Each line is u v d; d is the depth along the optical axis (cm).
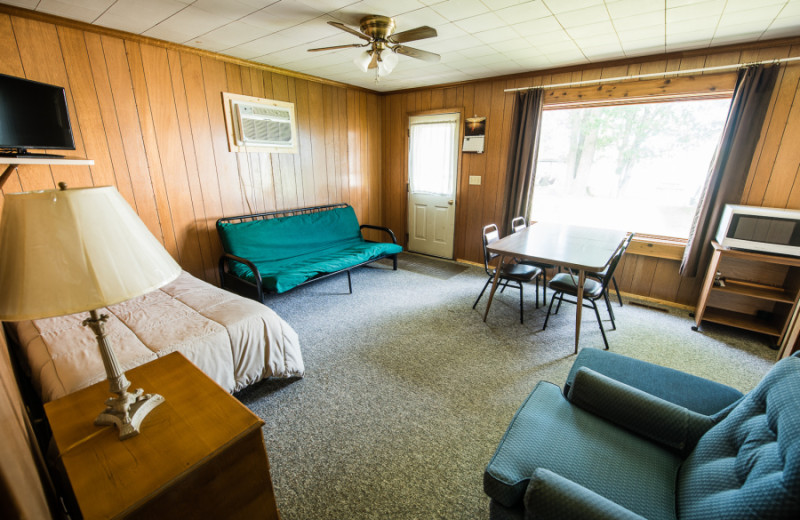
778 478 68
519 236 293
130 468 83
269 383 210
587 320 293
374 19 220
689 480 94
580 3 199
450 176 446
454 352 244
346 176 455
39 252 69
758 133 257
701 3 195
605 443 113
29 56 216
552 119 387
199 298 214
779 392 86
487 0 197
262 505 104
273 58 316
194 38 264
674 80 287
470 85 400
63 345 160
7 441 65
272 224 354
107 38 246
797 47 242
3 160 172
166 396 108
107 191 78
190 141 301
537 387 143
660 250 313
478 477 148
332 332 272
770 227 237
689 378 139
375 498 139
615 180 367
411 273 420
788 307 250
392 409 188
